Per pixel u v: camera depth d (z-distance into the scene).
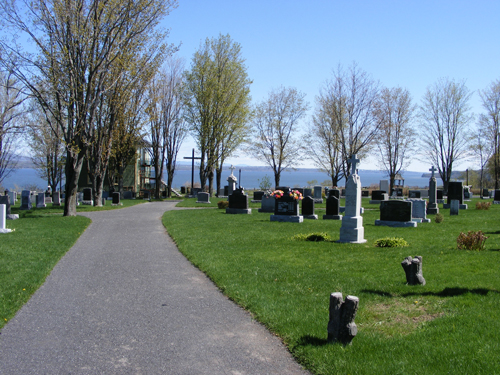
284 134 54.06
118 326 6.59
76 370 5.10
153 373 5.02
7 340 6.05
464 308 6.70
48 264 10.94
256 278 9.29
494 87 50.59
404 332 5.98
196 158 50.25
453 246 12.48
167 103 47.56
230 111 43.75
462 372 4.66
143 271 10.41
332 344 5.51
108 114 30.78
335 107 44.53
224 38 43.53
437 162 53.09
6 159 47.34
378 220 18.81
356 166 14.45
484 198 43.47
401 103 50.88
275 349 5.70
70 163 23.73
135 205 35.31
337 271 9.77
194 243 14.13
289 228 18.16
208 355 5.52
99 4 22.64
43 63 21.89
